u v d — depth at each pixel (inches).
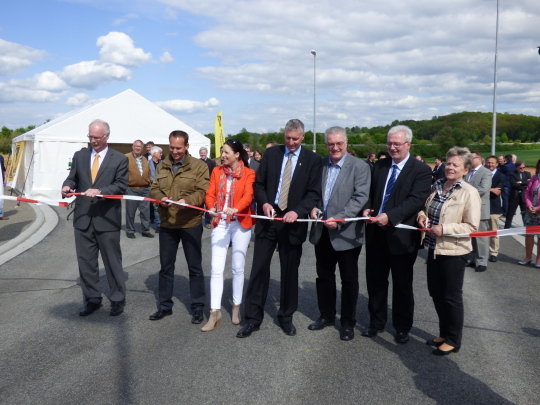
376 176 180.4
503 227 491.8
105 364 153.3
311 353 164.7
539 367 155.6
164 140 669.3
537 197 304.2
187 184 192.1
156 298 225.0
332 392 136.9
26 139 641.6
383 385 141.8
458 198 163.2
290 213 171.6
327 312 189.9
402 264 171.8
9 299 220.5
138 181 379.9
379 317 181.3
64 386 138.2
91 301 202.2
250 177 187.2
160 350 164.9
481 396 135.9
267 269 182.5
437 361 159.5
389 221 166.6
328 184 182.5
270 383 141.8
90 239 198.7
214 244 185.5
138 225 454.6
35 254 315.6
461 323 163.5
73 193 185.3
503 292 246.2
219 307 186.5
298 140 175.0
